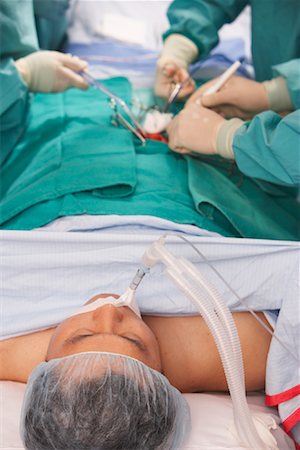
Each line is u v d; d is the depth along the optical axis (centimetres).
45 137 179
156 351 124
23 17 183
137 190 154
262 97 170
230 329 107
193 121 162
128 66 213
